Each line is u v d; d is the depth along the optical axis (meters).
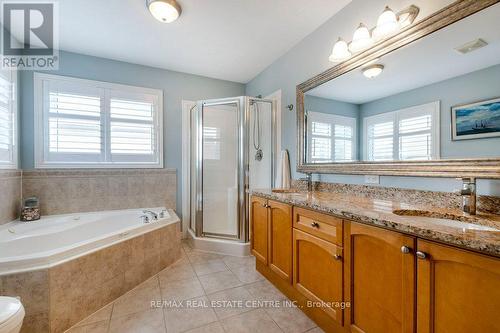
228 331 1.50
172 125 3.36
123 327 1.53
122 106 3.05
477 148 1.19
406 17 1.49
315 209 1.51
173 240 2.56
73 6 1.97
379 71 1.68
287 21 2.20
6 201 2.28
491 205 1.19
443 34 1.33
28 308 1.39
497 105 1.13
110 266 1.82
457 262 0.84
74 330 1.50
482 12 1.17
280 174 2.71
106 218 2.68
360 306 1.23
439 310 0.90
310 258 1.58
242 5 1.97
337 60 2.00
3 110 2.25
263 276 2.24
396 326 1.05
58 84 2.72
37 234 2.08
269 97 3.17
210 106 3.15
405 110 1.52
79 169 2.81
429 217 1.27
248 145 2.94
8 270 1.38
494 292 0.76
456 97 1.27
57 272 1.47
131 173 3.08
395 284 1.05
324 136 2.18
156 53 2.84
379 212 1.22
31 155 2.59
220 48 2.71
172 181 3.34
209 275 2.26
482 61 1.18
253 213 2.35
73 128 2.79
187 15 2.10
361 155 1.82
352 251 1.27
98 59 2.92
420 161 1.44
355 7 1.88
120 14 2.09
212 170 3.25
